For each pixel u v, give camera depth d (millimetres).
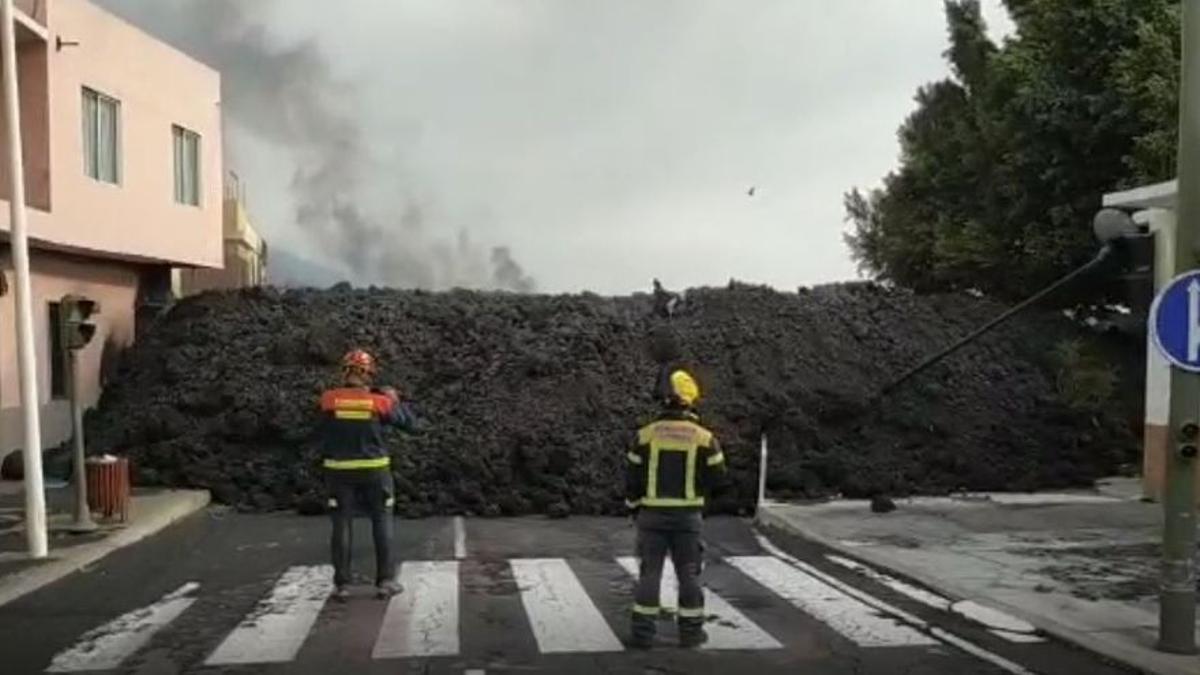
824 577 10906
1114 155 23672
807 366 20281
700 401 18703
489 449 17016
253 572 11102
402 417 10156
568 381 19016
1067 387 20250
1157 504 15547
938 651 8070
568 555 12227
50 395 19859
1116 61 22562
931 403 19625
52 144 18281
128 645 8273
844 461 17328
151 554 12156
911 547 12266
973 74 33531
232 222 38656
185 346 21328
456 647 8172
